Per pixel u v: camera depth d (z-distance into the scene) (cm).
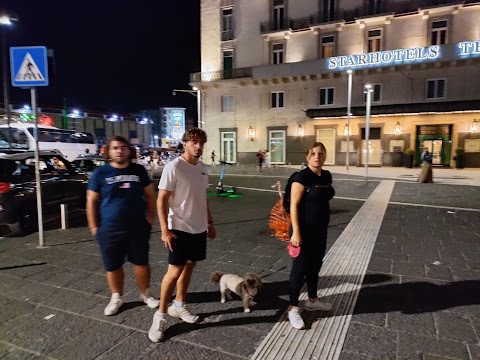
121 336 325
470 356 290
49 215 816
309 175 345
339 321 350
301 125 2900
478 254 560
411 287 431
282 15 2955
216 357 292
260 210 991
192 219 330
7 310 377
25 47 578
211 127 3259
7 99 2047
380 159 2638
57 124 5125
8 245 627
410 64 2441
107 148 363
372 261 530
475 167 2369
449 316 358
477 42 2256
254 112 3073
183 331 333
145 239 372
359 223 796
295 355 295
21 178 736
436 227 748
